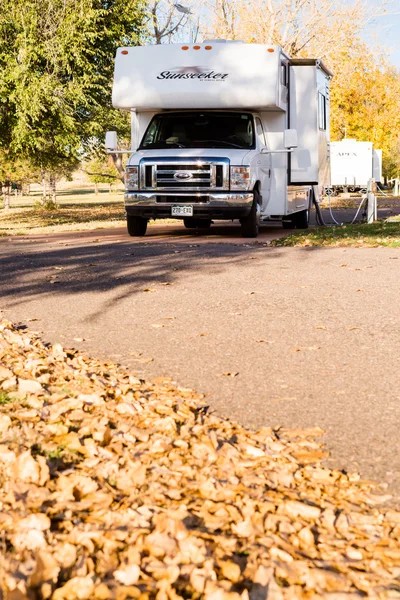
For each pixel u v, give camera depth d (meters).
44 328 7.24
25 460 3.66
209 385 5.39
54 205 43.69
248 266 11.14
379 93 47.28
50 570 2.82
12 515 3.24
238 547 3.09
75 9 25.03
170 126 16.22
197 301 8.45
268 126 17.14
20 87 24.33
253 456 4.07
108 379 5.48
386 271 10.55
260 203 16.33
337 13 35.50
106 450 4.01
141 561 2.93
